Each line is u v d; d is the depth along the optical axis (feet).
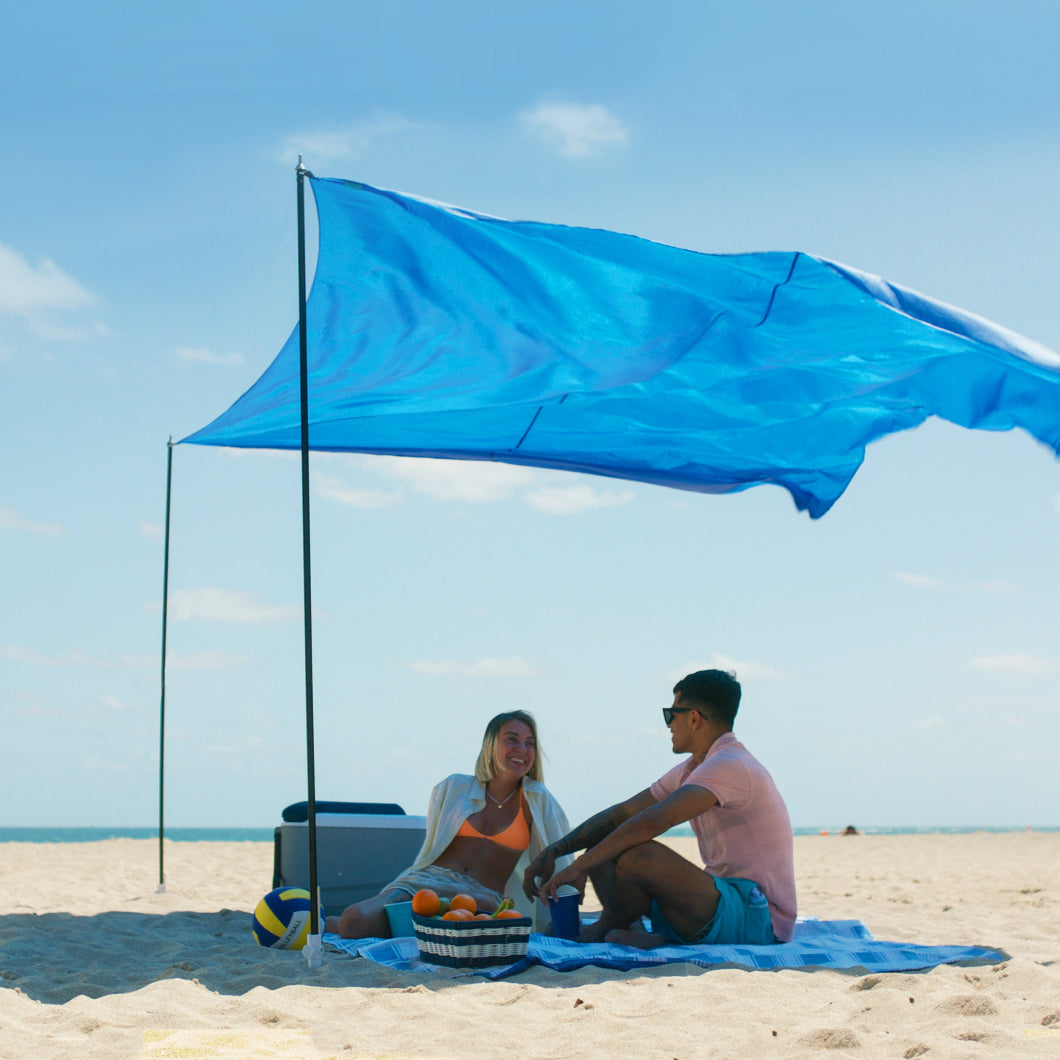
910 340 14.64
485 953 12.66
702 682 14.87
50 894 23.79
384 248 14.61
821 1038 9.29
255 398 17.08
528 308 14.44
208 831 319.47
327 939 15.01
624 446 20.04
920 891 27.86
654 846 13.98
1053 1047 9.04
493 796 16.12
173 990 11.37
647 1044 9.37
